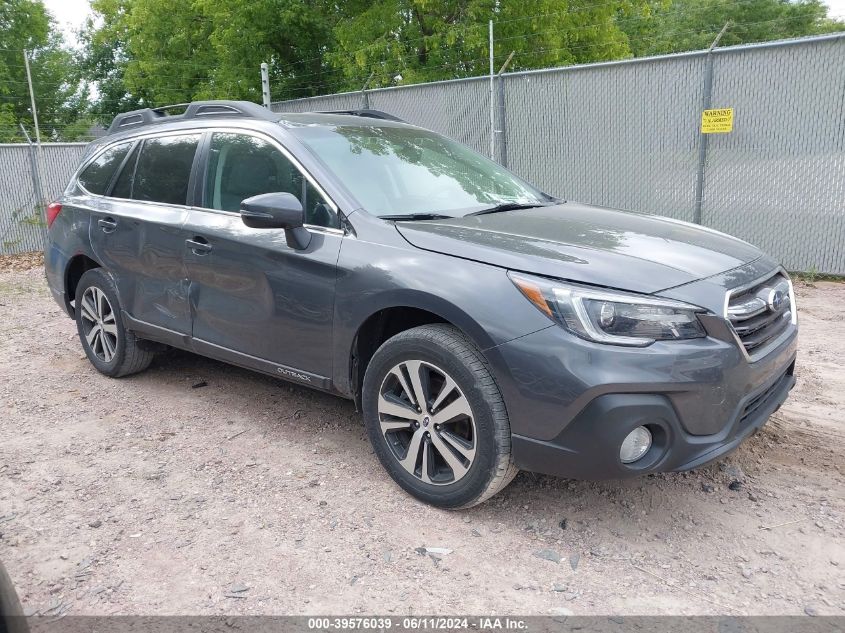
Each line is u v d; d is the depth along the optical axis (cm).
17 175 1270
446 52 1689
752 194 855
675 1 3316
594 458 265
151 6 2283
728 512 310
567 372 263
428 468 312
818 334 590
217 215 393
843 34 759
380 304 311
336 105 1230
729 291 280
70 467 364
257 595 258
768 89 820
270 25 1970
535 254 290
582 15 1711
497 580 265
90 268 505
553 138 1006
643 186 942
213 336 399
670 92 893
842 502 315
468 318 284
